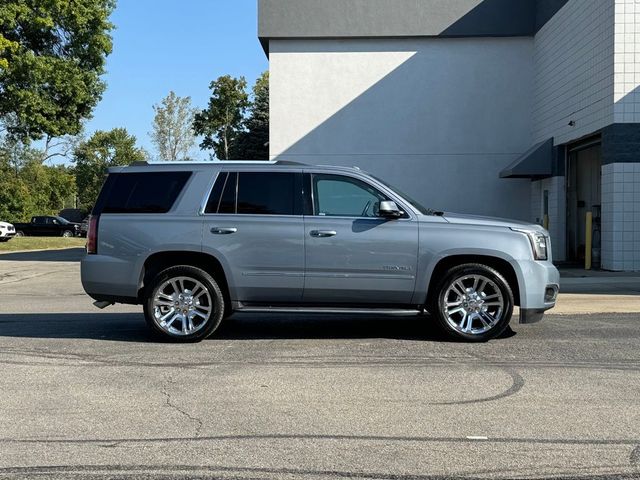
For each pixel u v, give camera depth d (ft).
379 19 74.08
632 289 44.29
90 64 105.40
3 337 28.09
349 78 75.20
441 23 74.13
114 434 15.98
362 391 19.49
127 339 27.50
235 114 225.15
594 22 57.62
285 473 13.64
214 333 28.76
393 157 75.31
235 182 26.81
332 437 15.71
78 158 271.49
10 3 91.86
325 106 75.31
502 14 74.23
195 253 26.61
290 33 74.13
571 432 15.98
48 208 220.64
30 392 19.49
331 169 26.78
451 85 75.15
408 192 75.46
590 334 28.04
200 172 27.04
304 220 26.14
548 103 69.62
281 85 75.31
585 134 59.82
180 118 232.53
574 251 67.67
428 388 19.76
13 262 79.92
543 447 15.01
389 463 14.15
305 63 75.15
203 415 17.38
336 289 26.12
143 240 26.40
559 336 27.61
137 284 26.48
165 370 22.04
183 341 26.53
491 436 15.72
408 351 24.82
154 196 26.89
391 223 26.00
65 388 19.92
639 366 22.34
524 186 75.10
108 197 27.14
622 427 16.31
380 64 75.10
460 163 75.25
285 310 26.35
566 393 19.17
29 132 103.14
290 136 75.41
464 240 25.73
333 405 18.17
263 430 16.24
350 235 25.93
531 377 20.89
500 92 74.95
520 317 26.03
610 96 54.39
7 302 41.86
